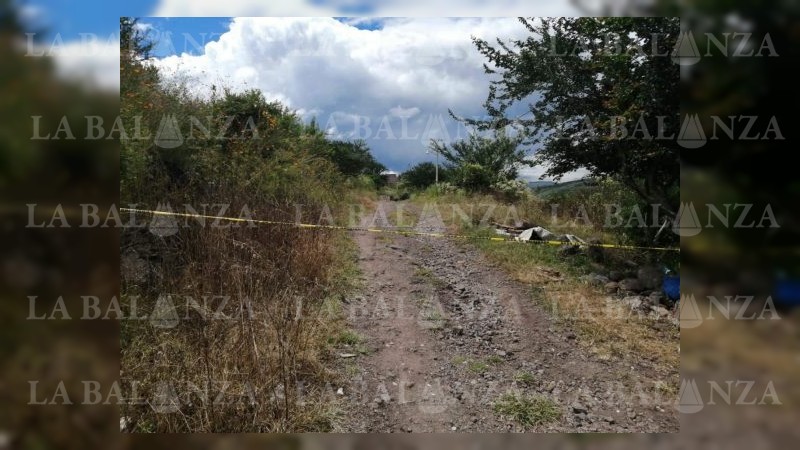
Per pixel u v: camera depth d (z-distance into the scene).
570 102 5.73
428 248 6.70
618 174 5.91
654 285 5.11
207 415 2.53
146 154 4.41
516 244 6.54
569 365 3.62
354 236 6.79
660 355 3.77
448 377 3.40
